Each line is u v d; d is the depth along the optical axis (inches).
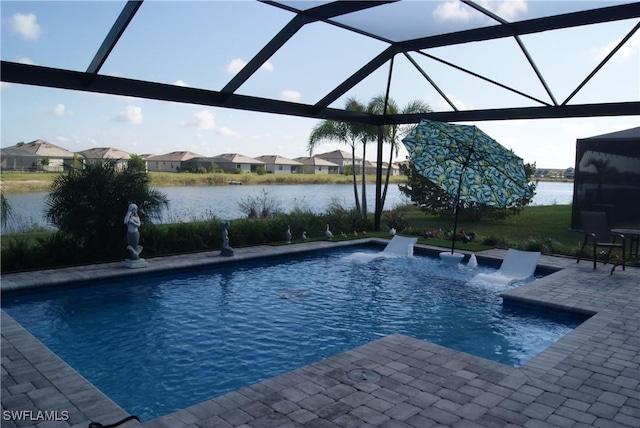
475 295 336.2
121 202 398.6
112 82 329.4
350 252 506.9
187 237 454.6
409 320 282.4
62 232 387.5
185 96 370.3
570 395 164.4
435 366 189.0
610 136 571.2
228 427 138.4
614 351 209.3
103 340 242.8
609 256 409.4
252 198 716.7
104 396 158.7
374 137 697.6
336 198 775.7
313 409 150.5
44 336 247.8
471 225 725.3
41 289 317.4
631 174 554.3
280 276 391.2
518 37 362.9
